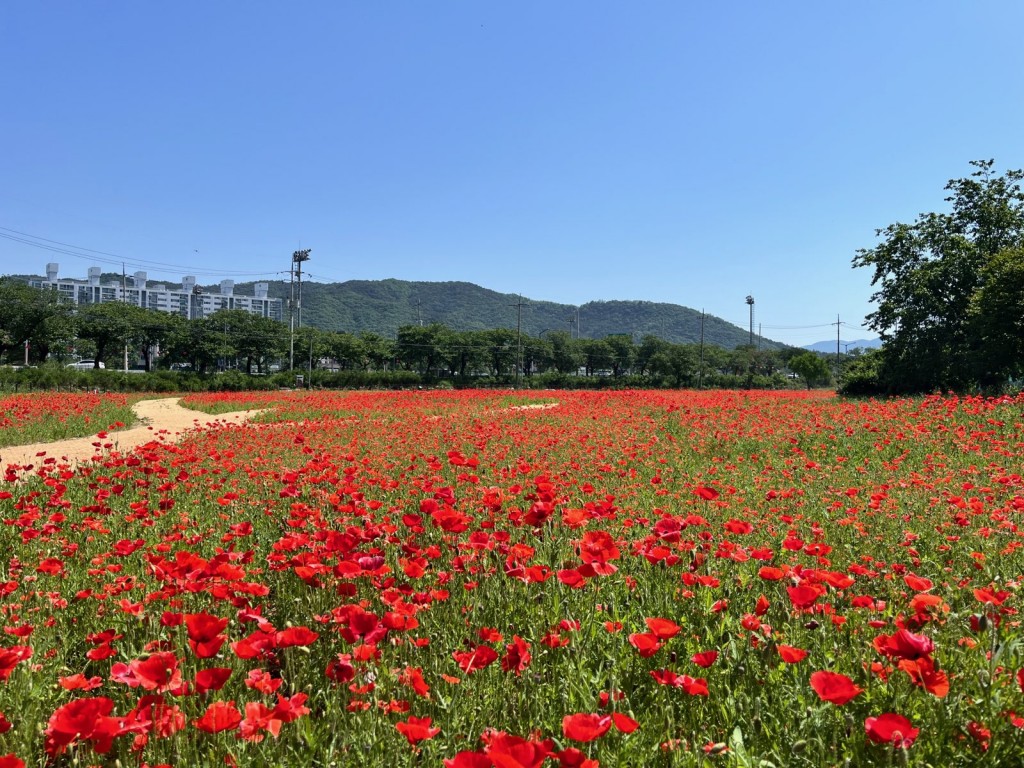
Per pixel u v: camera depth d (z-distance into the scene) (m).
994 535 4.49
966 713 2.15
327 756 1.99
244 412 25.00
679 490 7.05
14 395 26.25
